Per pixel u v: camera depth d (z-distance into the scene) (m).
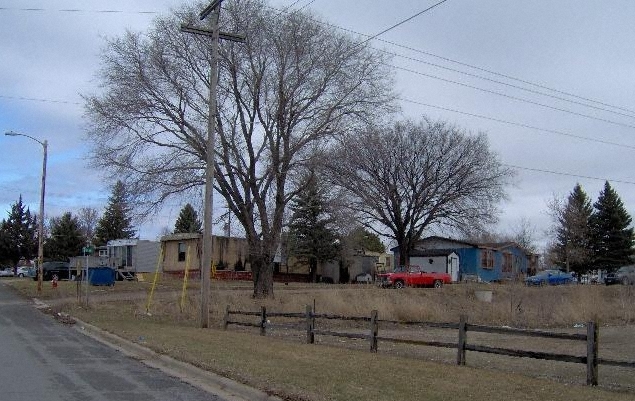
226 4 29.56
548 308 34.03
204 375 11.73
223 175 30.70
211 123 22.28
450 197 55.53
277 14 30.08
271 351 14.57
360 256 68.31
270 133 30.97
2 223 100.50
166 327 21.25
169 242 57.66
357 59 30.83
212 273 52.62
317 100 31.05
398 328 26.67
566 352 19.09
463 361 12.90
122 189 29.20
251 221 32.09
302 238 57.78
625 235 69.81
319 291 35.69
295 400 9.27
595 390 10.28
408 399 9.13
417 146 55.59
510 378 11.14
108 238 82.25
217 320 26.17
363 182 52.66
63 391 10.05
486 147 70.44
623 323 31.59
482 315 31.61
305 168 31.38
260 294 32.00
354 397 9.27
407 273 43.56
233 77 30.05
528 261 79.94
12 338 18.02
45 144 41.44
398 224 56.66
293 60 30.27
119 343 17.20
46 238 98.75
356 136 34.62
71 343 17.14
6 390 10.02
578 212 68.44
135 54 29.12
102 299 33.31
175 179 29.30
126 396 9.83
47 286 45.16
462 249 63.91
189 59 29.50
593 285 46.69
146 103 28.81
